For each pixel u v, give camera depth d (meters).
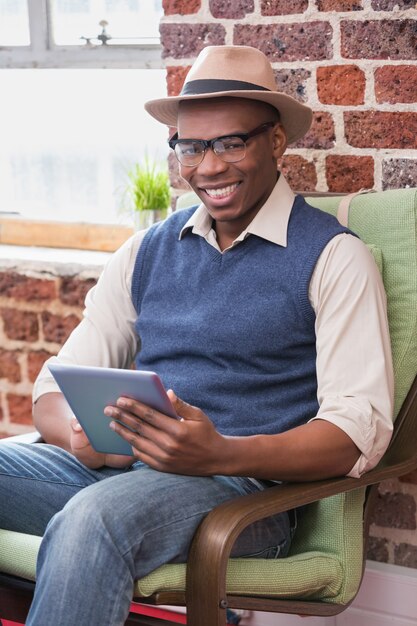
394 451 2.27
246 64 2.27
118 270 2.49
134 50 3.32
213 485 2.06
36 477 2.25
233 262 2.28
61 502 2.22
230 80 2.23
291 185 2.75
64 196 3.55
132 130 3.39
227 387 2.24
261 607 2.02
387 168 2.62
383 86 2.58
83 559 1.85
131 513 1.90
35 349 3.37
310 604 2.11
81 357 2.47
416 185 2.59
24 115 3.56
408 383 2.30
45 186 3.57
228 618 2.86
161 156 3.36
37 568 1.93
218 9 2.74
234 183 2.24
